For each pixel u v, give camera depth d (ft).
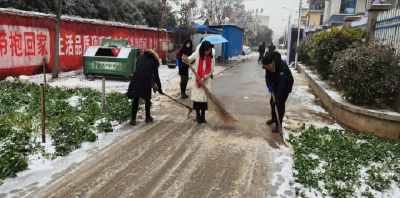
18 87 26.30
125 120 20.25
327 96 24.61
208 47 18.94
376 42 21.07
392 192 11.66
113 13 69.00
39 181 11.96
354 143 15.98
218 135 17.95
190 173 13.06
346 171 12.84
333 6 108.88
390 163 13.79
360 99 19.80
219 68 56.44
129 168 13.39
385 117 17.61
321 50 30.27
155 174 12.91
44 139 15.25
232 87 35.73
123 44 37.22
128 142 16.46
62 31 38.50
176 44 66.39
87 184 11.89
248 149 15.87
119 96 24.88
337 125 20.59
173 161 14.24
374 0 52.01
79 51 41.78
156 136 17.56
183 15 62.34
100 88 30.14
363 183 12.21
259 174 13.09
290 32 64.69
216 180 12.51
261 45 73.36
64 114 18.93
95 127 17.83
